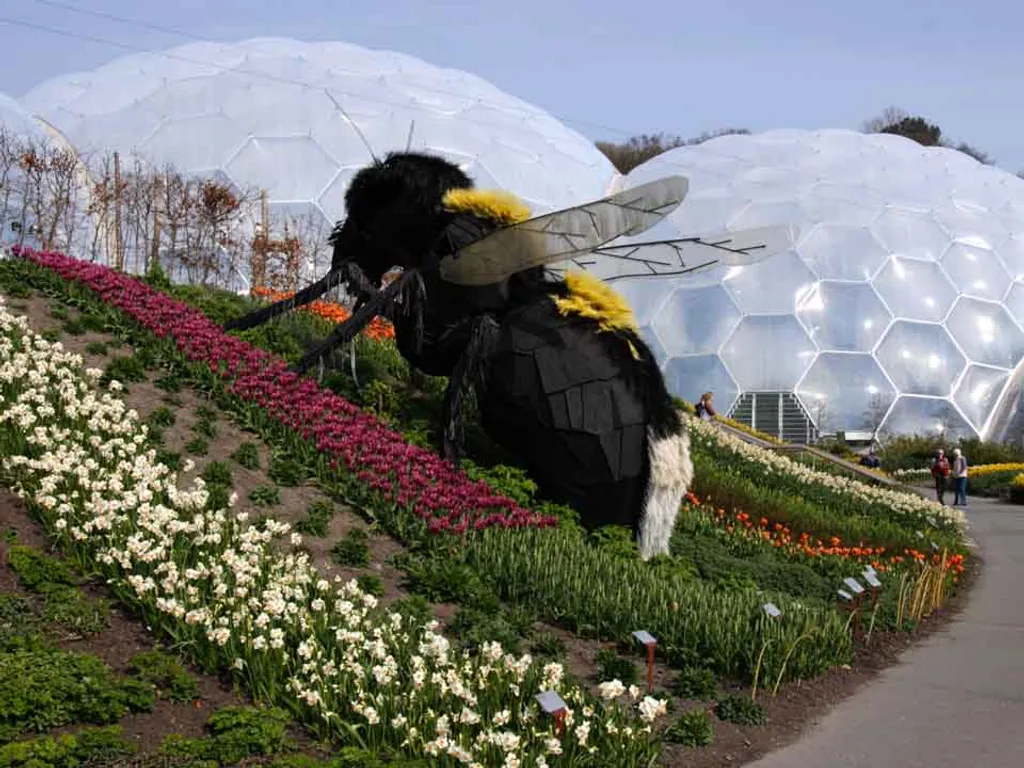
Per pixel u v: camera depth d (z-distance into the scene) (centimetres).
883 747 702
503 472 1167
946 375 3800
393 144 3888
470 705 636
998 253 4178
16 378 1032
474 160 4038
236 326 1248
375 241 1248
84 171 3053
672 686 796
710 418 2683
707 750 688
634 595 909
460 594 881
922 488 3081
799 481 1970
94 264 1512
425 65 4866
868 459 3206
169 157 3744
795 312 3759
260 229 3086
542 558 951
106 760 547
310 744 605
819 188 4178
